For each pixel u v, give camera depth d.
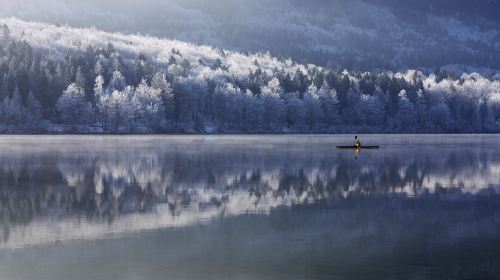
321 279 28.22
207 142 145.75
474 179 65.69
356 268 29.94
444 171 73.50
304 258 31.62
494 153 107.19
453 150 116.31
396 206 47.62
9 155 93.19
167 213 43.72
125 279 27.95
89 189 55.56
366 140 168.88
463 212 45.03
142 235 36.50
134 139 161.62
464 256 32.16
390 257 31.94
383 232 37.88
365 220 41.66
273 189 56.59
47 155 93.81
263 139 169.88
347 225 39.94
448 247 34.09
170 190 55.31
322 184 60.50
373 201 50.00
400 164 82.56
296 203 48.72
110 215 42.81
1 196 51.19
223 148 118.25
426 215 43.78
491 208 46.84
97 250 32.94
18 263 30.36
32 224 39.53
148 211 44.50
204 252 32.69
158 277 28.31
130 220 41.03
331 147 123.75
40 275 28.50
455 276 28.69
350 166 79.00
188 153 102.06
